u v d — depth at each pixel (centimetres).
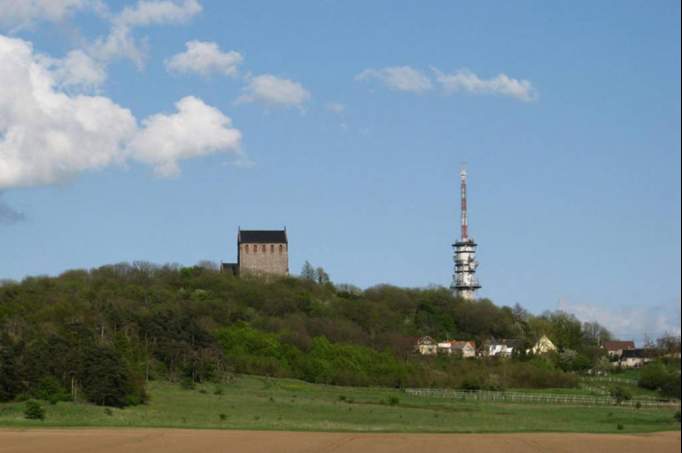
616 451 8162
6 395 12688
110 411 12281
